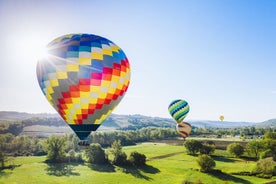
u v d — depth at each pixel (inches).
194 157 3191.4
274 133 3627.0
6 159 2829.7
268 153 2891.2
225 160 2992.1
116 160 2822.3
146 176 2436.0
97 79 1027.3
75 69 1018.1
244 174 2448.3
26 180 2288.4
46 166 2743.6
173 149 3784.5
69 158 2923.2
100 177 2384.4
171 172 2559.1
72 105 1049.5
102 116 1091.3
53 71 1032.8
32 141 4185.5
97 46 1048.8
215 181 2294.5
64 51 1032.2
